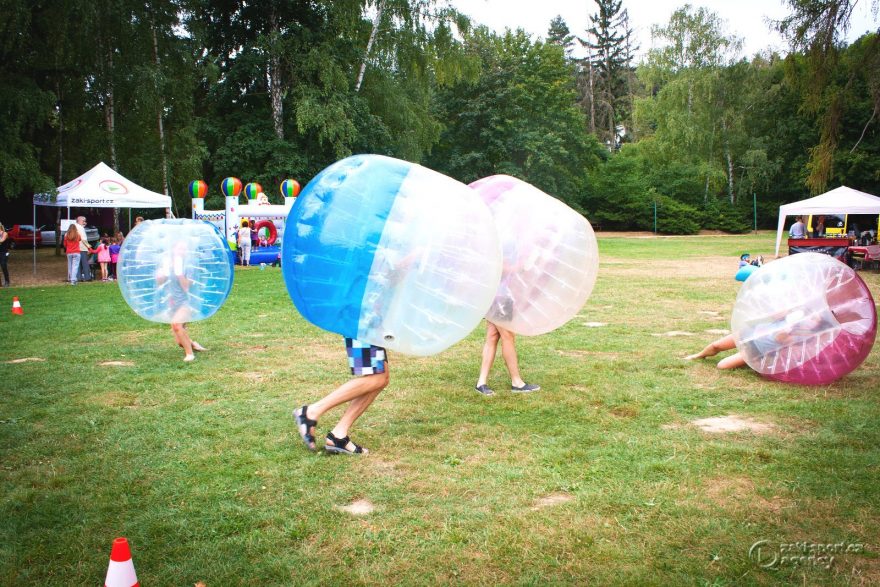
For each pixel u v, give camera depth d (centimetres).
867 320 605
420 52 3094
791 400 578
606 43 8069
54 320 1045
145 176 2417
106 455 451
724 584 289
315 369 712
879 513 354
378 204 416
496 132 4288
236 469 426
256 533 339
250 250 2203
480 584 293
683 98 4809
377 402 582
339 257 412
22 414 545
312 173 3094
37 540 332
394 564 309
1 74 1995
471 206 434
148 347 833
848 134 4372
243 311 1157
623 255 2638
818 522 345
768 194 5044
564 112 4697
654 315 1086
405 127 3269
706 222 4897
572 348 825
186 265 715
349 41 2958
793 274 625
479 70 3150
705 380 652
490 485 398
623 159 5419
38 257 2516
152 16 2284
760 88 4741
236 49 3094
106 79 2242
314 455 452
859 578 293
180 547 325
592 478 407
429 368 718
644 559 311
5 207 3428
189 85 2434
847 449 452
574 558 313
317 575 300
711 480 403
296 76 2884
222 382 656
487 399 592
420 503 375
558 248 557
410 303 416
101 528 346
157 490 393
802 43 1525
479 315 440
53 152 2561
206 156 2638
